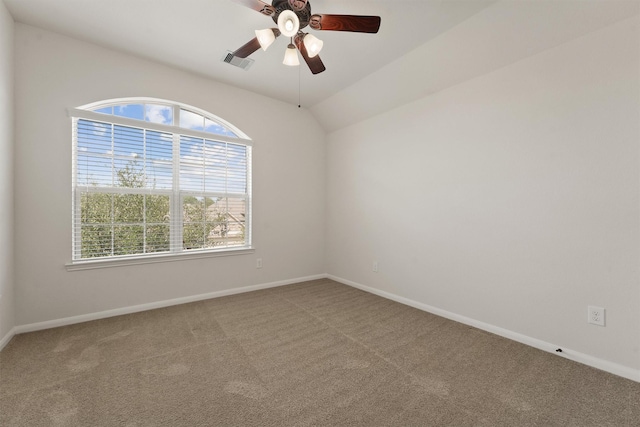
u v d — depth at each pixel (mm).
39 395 1537
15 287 2271
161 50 2650
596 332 1860
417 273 3029
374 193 3547
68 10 2123
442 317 2752
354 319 2682
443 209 2777
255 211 3621
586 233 1898
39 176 2357
